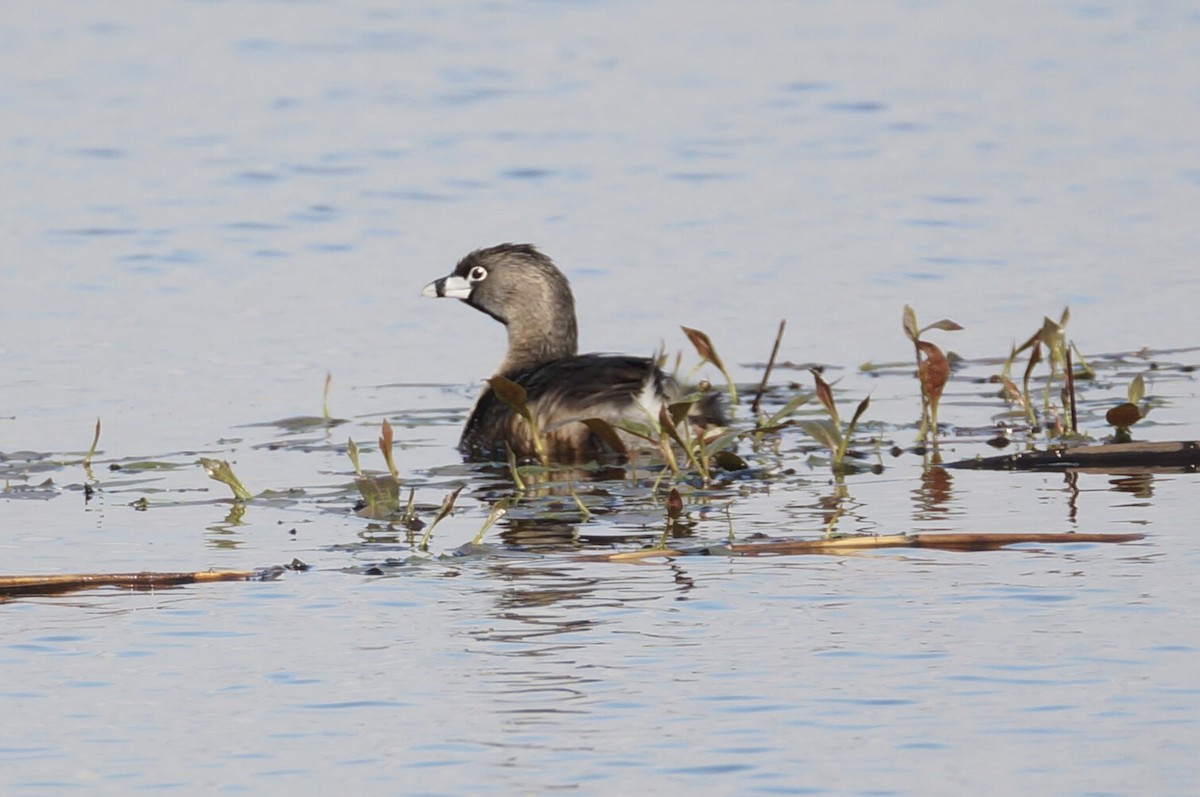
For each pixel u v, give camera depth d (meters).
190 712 8.27
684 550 10.52
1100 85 30.94
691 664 8.66
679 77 32.19
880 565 10.20
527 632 9.17
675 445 13.56
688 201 23.69
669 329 18.03
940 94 30.53
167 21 37.62
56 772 7.68
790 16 38.12
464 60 33.75
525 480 12.91
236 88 31.44
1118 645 8.75
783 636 9.02
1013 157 25.88
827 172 25.19
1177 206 22.70
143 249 21.47
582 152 26.66
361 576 10.23
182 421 14.94
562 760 7.67
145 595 9.95
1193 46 34.19
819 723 7.97
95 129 28.28
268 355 17.28
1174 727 7.82
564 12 38.62
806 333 17.86
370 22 37.62
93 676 8.71
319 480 12.97
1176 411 14.56
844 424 14.58
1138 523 10.97
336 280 20.22
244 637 9.22
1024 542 10.57
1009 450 13.42
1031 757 7.59
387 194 24.28
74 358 17.03
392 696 8.38
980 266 20.22
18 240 21.84
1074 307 18.44
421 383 16.42
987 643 8.84
